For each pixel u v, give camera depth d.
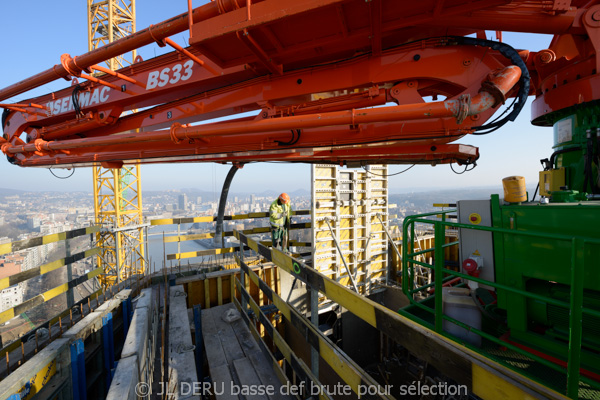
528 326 2.70
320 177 8.21
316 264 8.20
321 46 3.59
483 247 2.79
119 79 4.95
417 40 3.58
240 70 4.05
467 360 1.29
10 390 2.47
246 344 4.04
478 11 3.00
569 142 3.36
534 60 3.70
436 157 5.67
